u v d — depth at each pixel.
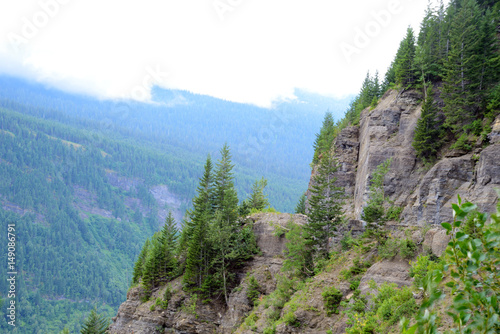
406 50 57.78
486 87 47.41
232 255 58.72
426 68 53.53
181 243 71.56
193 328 56.34
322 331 35.59
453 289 6.24
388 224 44.94
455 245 6.29
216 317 57.03
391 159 50.47
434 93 52.56
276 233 59.75
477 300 5.78
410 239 36.88
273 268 56.88
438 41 57.28
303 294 41.09
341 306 36.50
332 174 59.66
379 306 31.22
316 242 50.38
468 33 49.78
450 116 47.56
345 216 52.44
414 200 45.78
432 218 41.12
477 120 44.31
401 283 33.47
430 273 6.25
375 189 46.97
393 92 58.94
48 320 193.75
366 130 58.03
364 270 38.56
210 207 73.00
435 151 47.59
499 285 6.00
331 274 42.00
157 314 60.50
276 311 44.41
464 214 6.10
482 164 38.94
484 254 5.85
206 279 58.47
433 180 42.84
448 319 19.20
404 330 5.88
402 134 52.06
